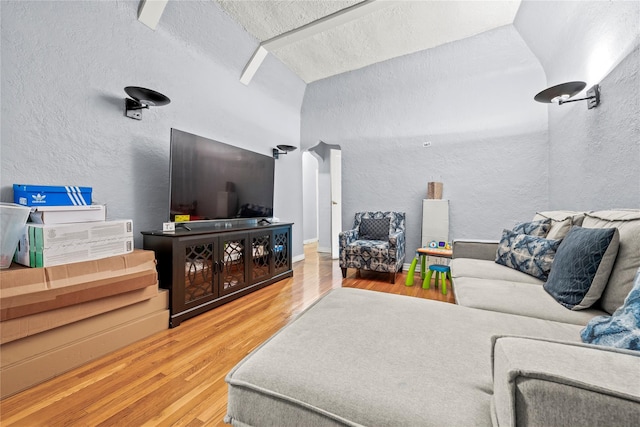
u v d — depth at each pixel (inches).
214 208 102.5
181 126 101.7
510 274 68.6
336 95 161.3
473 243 92.7
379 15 109.3
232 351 63.3
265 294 105.4
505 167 125.2
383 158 151.6
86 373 54.1
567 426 15.4
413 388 24.6
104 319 61.4
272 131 151.9
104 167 79.3
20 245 56.0
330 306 45.4
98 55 77.1
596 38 74.3
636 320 25.4
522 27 111.3
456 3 104.0
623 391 14.7
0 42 59.9
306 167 254.2
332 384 25.7
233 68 124.3
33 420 42.1
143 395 48.1
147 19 87.3
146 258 70.4
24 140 63.8
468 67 129.7
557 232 67.9
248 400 27.7
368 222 145.9
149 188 91.3
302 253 178.9
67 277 54.8
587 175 81.7
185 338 69.5
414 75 139.8
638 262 40.8
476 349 31.4
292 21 110.3
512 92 123.0
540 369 16.6
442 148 137.6
